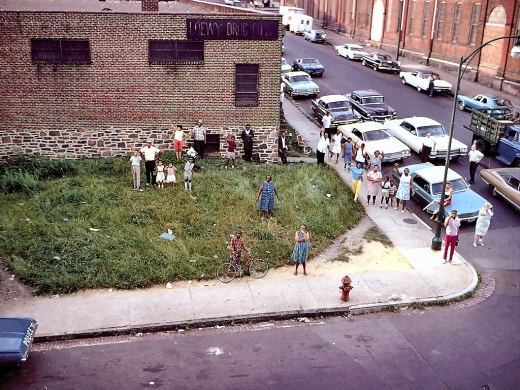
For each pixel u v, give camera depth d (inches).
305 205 791.7
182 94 920.9
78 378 453.7
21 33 863.1
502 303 585.3
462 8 1590.8
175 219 730.8
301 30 2359.7
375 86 1528.1
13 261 615.5
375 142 1004.6
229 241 677.3
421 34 1798.7
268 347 502.3
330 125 1146.7
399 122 1101.7
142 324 524.7
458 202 768.3
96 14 863.7
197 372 464.1
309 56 1916.8
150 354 488.4
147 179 836.0
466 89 1483.8
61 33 868.6
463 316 559.2
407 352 498.9
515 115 1117.7
